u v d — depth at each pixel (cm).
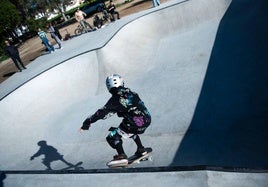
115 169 441
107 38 1512
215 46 1288
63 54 1592
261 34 1161
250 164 650
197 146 761
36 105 1215
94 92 1302
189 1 1614
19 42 3797
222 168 374
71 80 1330
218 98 930
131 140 856
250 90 905
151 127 899
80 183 446
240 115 823
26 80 1291
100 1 3678
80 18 2119
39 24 3797
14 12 3462
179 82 1117
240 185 350
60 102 1259
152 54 1500
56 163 880
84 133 988
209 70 1119
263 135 720
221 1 1566
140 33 1631
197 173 379
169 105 990
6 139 1069
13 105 1166
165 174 398
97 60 1374
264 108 809
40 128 1114
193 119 874
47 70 1309
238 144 721
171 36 1612
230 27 1373
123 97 406
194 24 1612
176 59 1342
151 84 1191
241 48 1162
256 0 1338
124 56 1458
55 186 468
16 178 534
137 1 3294
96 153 870
